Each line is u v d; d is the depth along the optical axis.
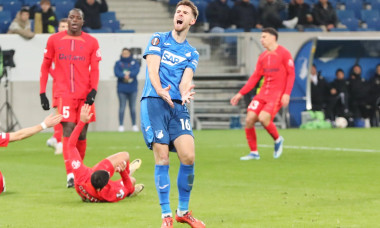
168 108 15.10
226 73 62.28
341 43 63.81
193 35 61.75
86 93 23.47
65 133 23.06
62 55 23.30
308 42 59.38
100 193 18.34
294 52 62.88
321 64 64.75
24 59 56.41
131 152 35.97
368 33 64.31
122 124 57.41
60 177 25.20
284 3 67.44
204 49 62.00
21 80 56.53
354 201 18.67
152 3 68.38
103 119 58.34
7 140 16.95
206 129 60.75
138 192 19.81
